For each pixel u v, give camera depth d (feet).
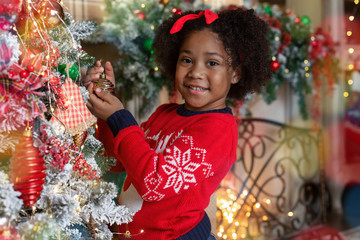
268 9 8.54
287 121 10.19
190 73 3.61
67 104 2.87
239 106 8.13
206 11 3.65
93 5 6.69
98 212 3.03
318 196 10.48
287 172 10.20
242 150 9.13
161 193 3.24
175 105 4.25
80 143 3.08
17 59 2.42
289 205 10.19
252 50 3.81
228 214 8.69
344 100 10.85
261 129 9.79
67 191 2.85
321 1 10.44
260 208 9.69
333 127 10.84
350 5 10.51
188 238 3.57
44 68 2.56
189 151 3.32
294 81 8.94
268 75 4.24
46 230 2.43
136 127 3.35
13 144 2.50
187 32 3.73
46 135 2.56
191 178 3.28
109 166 3.47
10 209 2.26
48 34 2.85
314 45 9.02
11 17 2.34
